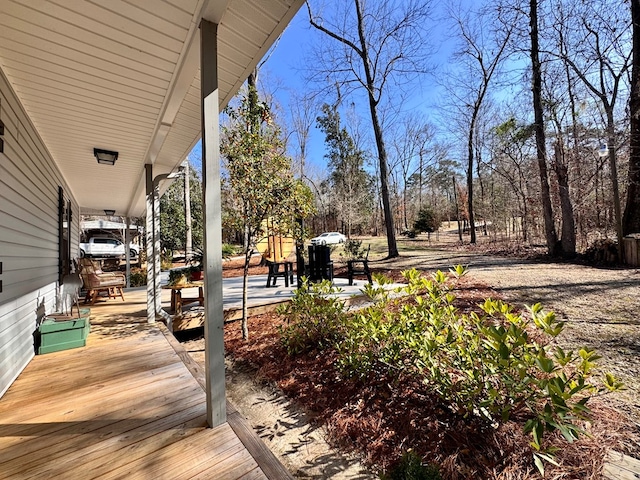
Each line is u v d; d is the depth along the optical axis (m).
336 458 1.99
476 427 1.93
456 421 2.02
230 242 15.48
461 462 1.76
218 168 1.66
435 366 2.15
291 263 6.44
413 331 2.46
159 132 2.93
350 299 4.96
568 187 8.70
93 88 2.21
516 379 1.77
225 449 1.42
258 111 4.09
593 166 9.16
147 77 2.09
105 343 3.05
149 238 3.89
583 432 1.46
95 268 5.59
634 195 7.29
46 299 3.41
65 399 1.91
